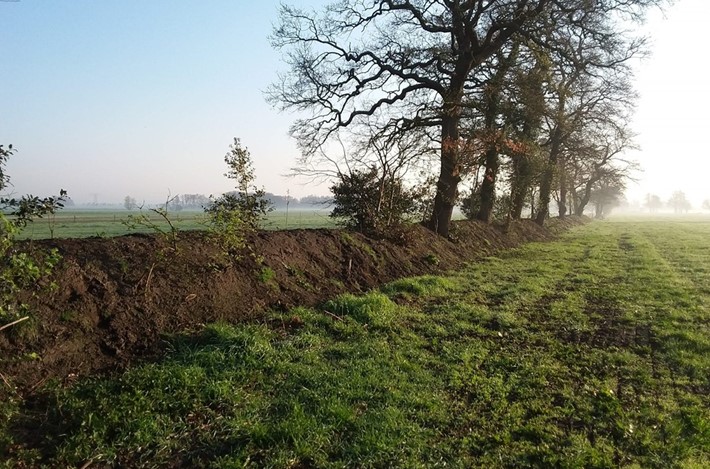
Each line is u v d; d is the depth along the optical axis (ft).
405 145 47.37
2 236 13.76
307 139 59.31
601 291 36.42
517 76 59.06
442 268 46.21
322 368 18.63
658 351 22.59
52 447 12.85
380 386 17.34
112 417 13.94
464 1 57.21
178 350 18.99
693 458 13.44
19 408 14.06
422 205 56.44
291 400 15.78
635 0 55.67
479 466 13.01
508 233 79.51
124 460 12.78
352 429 14.57
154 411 14.71
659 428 15.15
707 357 21.31
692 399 17.21
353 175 46.19
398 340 22.67
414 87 58.65
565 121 73.72
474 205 80.38
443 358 20.85
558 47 62.08
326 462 12.91
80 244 22.04
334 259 35.17
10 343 15.80
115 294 20.15
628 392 17.90
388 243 43.62
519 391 17.63
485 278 41.83
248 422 14.42
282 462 12.71
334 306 26.66
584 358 21.42
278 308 25.52
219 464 12.57
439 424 15.07
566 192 162.30
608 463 13.12
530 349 22.47
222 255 26.48
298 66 57.00
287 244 32.65
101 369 16.88
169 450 13.23
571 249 71.82
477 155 59.36
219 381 16.61
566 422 15.56
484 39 62.44
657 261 54.90
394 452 13.33
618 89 93.61
